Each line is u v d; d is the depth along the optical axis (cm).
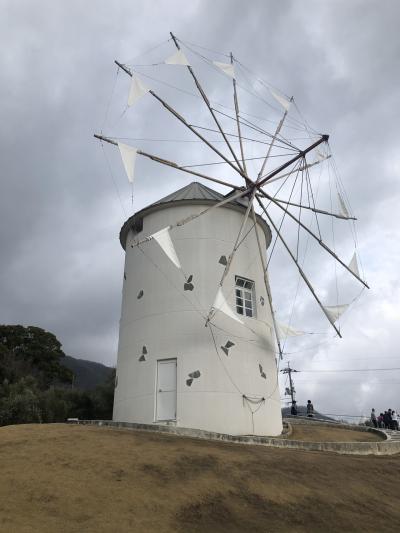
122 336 1975
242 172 2005
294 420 2659
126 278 2094
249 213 2075
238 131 2098
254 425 1755
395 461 1372
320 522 870
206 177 1975
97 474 938
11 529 680
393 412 2998
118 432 1267
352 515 920
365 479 1146
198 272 1902
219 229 2008
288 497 953
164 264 1947
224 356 1788
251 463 1105
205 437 1390
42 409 2617
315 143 2088
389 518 933
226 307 1700
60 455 1026
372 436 2014
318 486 1039
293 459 1195
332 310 2016
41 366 4559
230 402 1730
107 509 796
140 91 1762
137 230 2159
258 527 816
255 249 2094
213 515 834
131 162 1753
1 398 2533
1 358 4209
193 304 1847
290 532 812
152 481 932
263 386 1845
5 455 1012
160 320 1859
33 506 779
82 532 706
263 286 2072
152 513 805
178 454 1098
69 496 829
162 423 1700
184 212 2027
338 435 1975
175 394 1739
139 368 1834
